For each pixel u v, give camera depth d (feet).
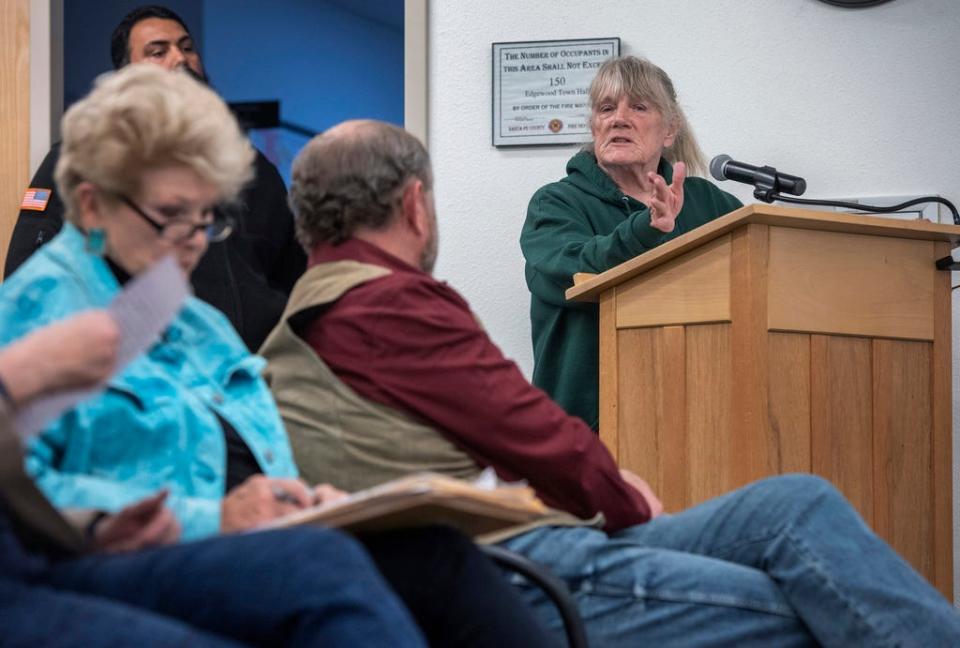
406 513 7.38
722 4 20.24
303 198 10.18
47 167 15.34
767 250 12.66
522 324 20.12
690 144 19.03
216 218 8.48
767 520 9.70
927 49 19.89
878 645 9.14
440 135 20.49
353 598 6.24
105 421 7.84
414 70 20.52
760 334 12.55
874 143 19.88
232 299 14.21
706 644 9.45
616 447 13.87
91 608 6.07
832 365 12.91
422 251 10.35
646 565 9.64
